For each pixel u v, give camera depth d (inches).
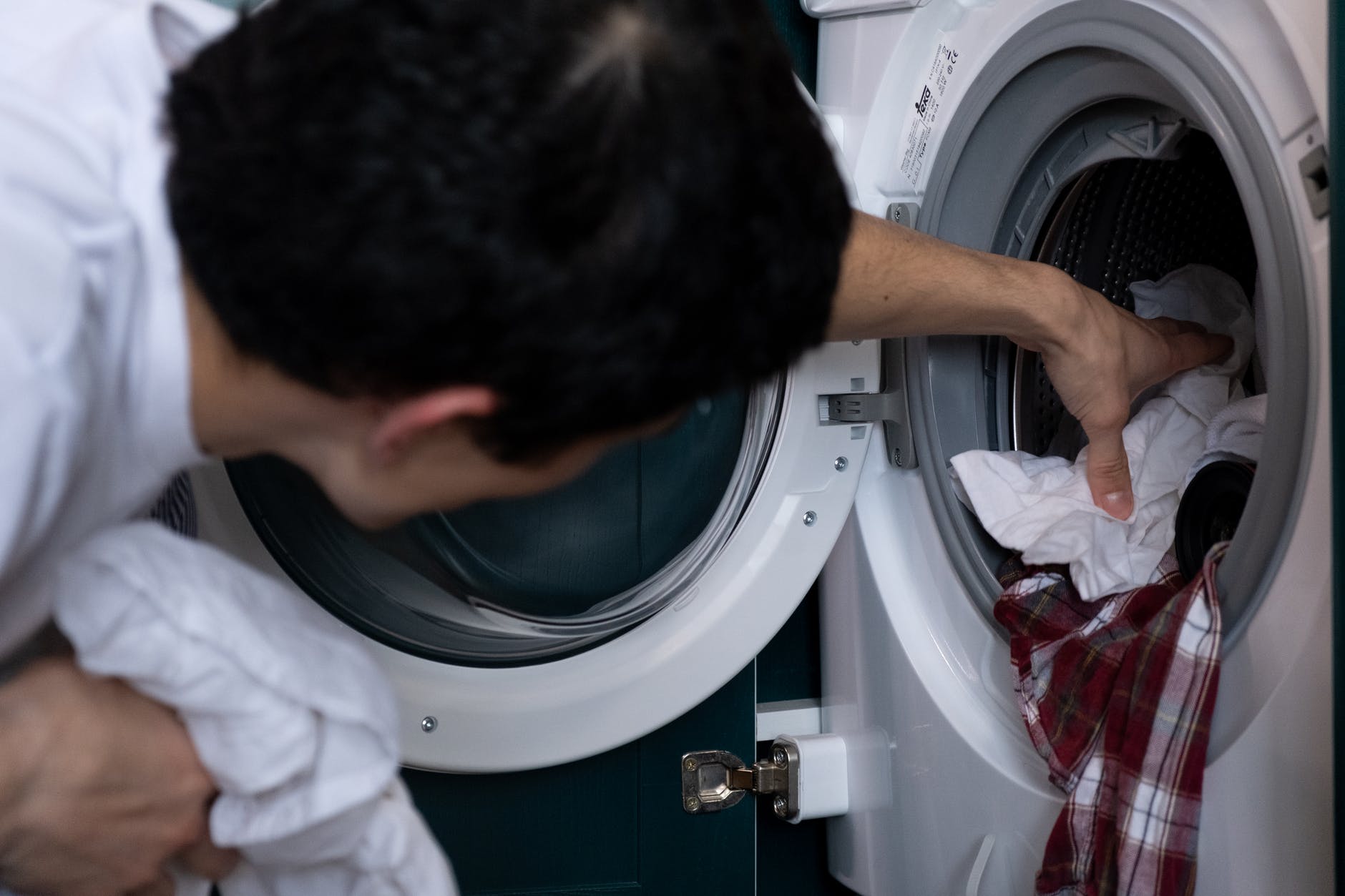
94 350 18.1
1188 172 41.5
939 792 43.7
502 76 16.0
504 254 16.3
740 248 17.3
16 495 16.4
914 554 46.0
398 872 26.0
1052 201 42.1
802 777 49.4
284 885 26.6
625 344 17.2
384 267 16.3
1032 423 45.9
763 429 45.4
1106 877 32.3
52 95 19.7
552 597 47.0
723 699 48.3
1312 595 28.0
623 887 47.4
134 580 21.1
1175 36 32.0
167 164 18.9
